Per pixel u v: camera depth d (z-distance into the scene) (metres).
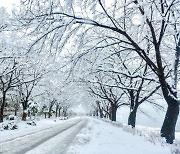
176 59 12.84
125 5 8.37
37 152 10.94
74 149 11.24
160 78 11.92
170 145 11.59
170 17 10.51
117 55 17.06
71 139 15.73
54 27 8.42
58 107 88.81
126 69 20.69
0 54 24.81
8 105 48.44
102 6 8.95
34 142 14.62
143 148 10.50
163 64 17.81
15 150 11.52
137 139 13.97
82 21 8.86
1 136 18.45
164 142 12.34
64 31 8.62
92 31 10.73
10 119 35.59
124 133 17.78
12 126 26.23
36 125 34.69
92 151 10.04
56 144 13.54
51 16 8.19
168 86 12.32
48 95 41.59
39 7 7.91
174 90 12.48
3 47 24.47
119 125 29.05
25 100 40.47
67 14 8.38
